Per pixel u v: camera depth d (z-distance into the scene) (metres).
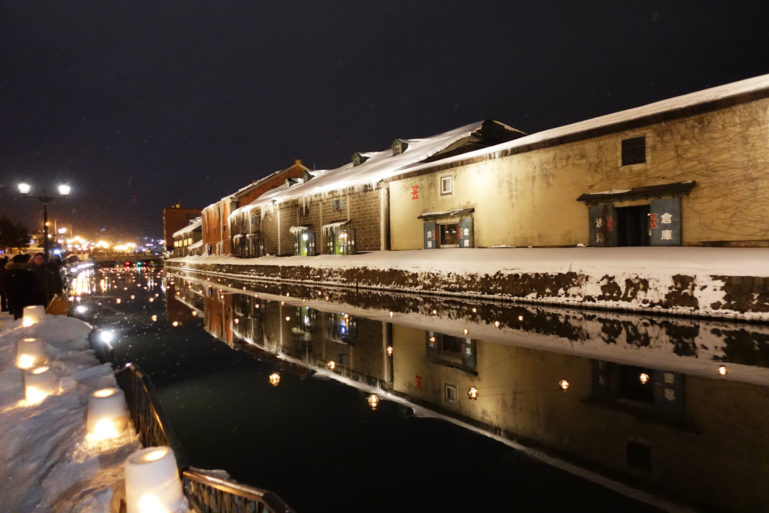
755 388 5.26
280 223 36.06
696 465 3.45
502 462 3.62
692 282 10.40
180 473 2.75
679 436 4.00
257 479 3.44
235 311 14.92
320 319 12.25
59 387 5.11
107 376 5.69
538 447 3.87
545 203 17.08
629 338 8.33
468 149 25.41
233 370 7.21
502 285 14.81
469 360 7.11
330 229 29.11
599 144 15.48
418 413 4.86
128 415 4.18
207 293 22.30
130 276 42.72
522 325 10.09
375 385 6.04
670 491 3.08
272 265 31.88
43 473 3.41
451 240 21.27
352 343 8.91
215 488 2.37
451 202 20.91
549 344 8.01
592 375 6.01
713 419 4.36
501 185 18.66
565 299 12.91
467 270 16.14
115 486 3.04
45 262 13.06
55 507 2.89
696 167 13.20
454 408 4.98
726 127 12.60
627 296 11.53
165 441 2.92
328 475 3.48
